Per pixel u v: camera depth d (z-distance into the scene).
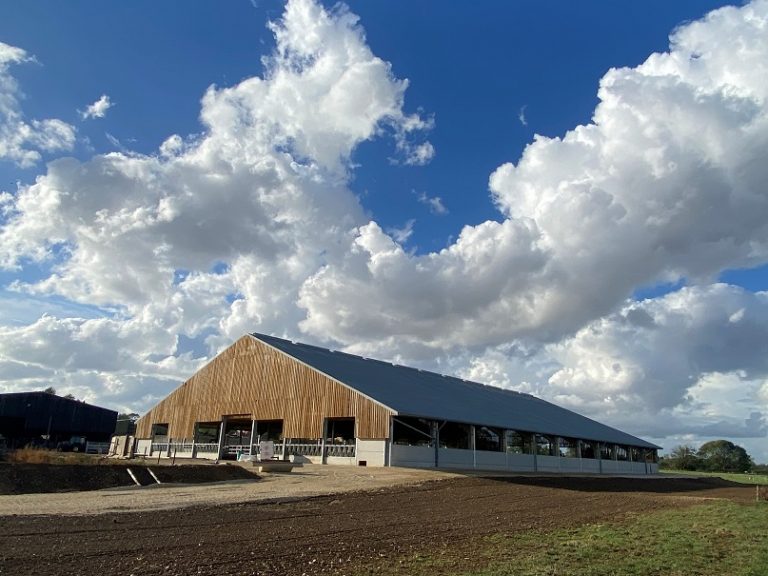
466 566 9.41
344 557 9.97
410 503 19.20
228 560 9.32
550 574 9.00
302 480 25.67
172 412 47.28
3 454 29.86
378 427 33.91
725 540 12.91
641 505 21.41
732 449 104.19
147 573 8.30
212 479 24.97
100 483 20.95
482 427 39.50
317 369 38.44
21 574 8.03
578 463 49.62
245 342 44.03
